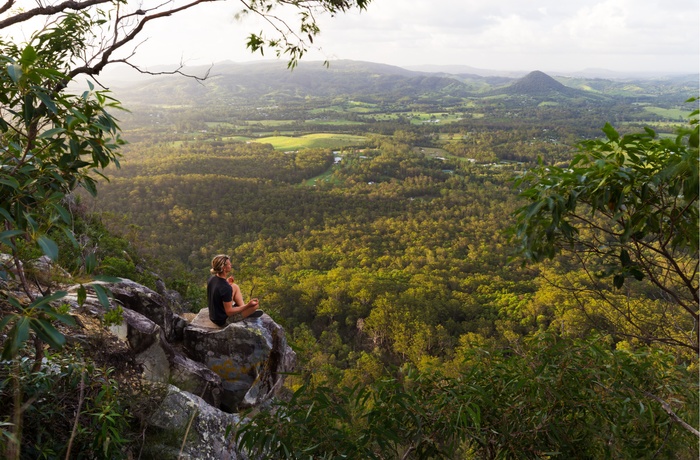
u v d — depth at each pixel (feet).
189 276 53.16
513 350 7.01
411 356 156.04
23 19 7.22
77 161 5.05
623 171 4.78
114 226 55.16
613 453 6.34
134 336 10.34
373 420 6.31
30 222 3.85
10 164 4.79
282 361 13.39
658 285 5.41
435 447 6.51
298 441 6.28
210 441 8.67
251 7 9.66
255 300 13.57
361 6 10.03
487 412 6.64
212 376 11.78
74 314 9.95
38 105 4.97
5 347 3.14
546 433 6.52
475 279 244.63
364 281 223.92
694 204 5.15
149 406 8.57
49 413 6.40
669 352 6.75
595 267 5.98
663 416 6.42
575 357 6.31
